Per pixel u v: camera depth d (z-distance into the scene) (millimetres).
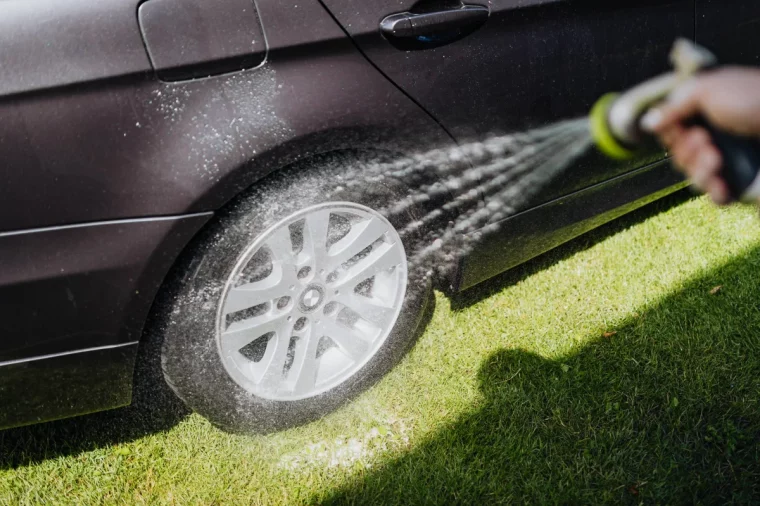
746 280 2734
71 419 2227
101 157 1604
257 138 1726
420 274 2273
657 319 2588
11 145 1522
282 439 2201
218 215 1804
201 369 1959
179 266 1819
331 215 2113
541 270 2816
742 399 2293
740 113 617
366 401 2311
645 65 2330
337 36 1761
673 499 2010
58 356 1758
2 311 1639
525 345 2494
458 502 2020
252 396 2074
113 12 1558
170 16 1604
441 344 2492
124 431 2203
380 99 1857
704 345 2482
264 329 2025
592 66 2201
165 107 1634
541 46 2072
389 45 1831
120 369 1855
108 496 2045
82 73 1540
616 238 2990
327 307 2154
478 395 2322
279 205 1855
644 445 2164
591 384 2352
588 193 2496
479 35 1957
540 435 2197
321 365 2240
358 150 1926
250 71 1698
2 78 1482
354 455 2162
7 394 1766
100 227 1656
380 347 2273
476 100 2010
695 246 2924
